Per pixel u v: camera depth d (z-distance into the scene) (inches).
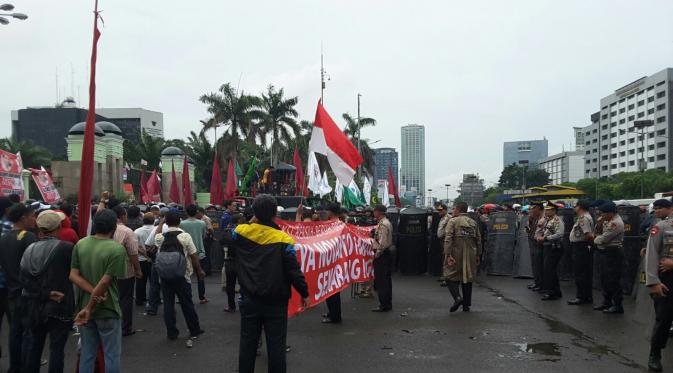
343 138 394.0
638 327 328.8
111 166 1224.2
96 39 228.2
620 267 370.9
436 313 378.0
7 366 262.5
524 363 255.6
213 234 618.2
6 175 537.0
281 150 1958.7
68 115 4315.9
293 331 323.0
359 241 379.2
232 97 1836.9
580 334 312.8
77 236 263.4
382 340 300.5
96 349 203.5
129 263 310.8
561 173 6879.9
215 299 440.5
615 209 367.2
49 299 208.8
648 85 4884.4
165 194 1460.4
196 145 2113.7
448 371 244.2
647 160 4911.4
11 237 239.3
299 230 294.0
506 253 598.2
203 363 257.9
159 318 365.4
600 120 5876.0
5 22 654.5
